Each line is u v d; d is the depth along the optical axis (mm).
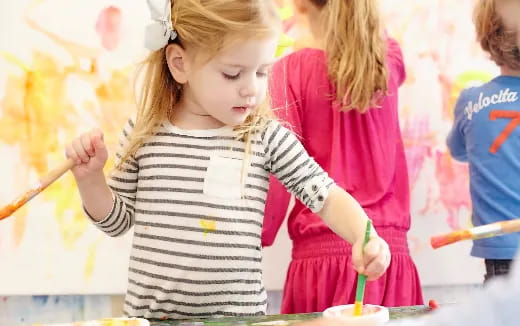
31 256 1381
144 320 771
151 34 936
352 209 915
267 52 896
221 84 901
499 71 1725
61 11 1422
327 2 1310
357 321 676
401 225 1298
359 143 1291
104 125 1439
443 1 1704
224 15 882
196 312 914
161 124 970
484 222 1399
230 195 927
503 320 474
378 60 1282
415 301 1297
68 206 1409
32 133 1390
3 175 1368
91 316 1429
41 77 1402
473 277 1696
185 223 918
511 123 1395
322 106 1292
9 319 1374
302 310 1266
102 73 1443
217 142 944
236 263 916
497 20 1444
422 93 1680
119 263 1440
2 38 1384
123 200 970
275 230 1296
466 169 1702
